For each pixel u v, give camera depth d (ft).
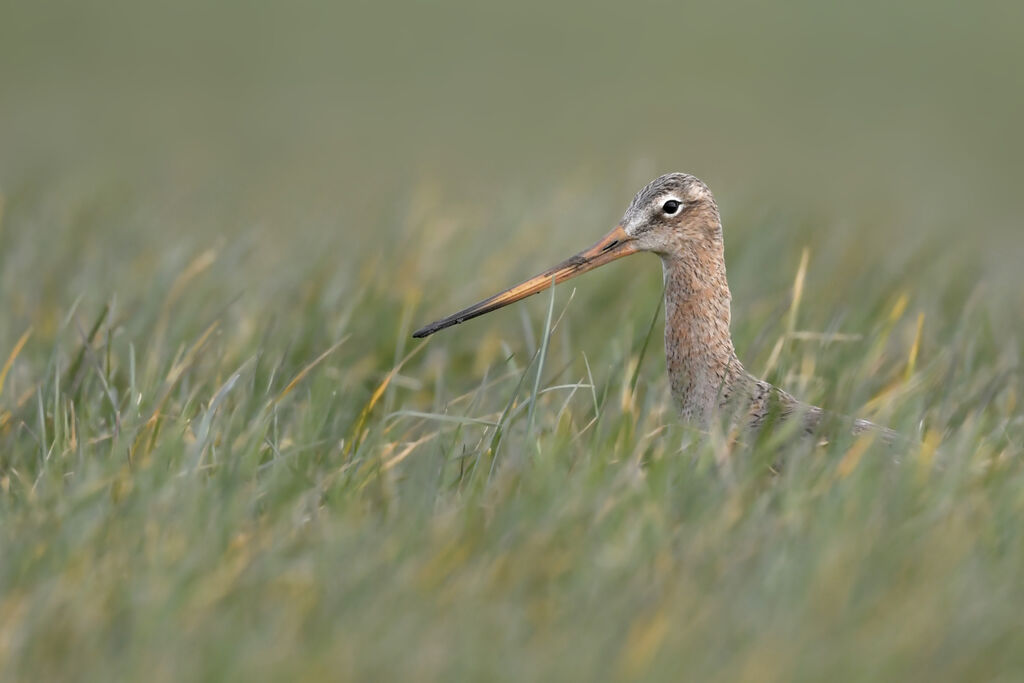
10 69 124.06
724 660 24.18
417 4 152.25
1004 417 35.32
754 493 29.40
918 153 108.88
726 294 36.29
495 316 44.70
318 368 38.93
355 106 117.50
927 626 24.41
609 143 106.63
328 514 29.04
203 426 31.65
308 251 50.14
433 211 53.52
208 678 23.22
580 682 23.48
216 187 73.77
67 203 54.75
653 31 144.36
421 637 24.41
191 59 130.62
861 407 35.73
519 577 26.22
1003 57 137.59
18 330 41.45
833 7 152.46
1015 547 27.25
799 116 118.11
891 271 47.85
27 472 32.58
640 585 25.86
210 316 42.88
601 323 43.93
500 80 127.24
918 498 28.73
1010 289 51.29
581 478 29.48
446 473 31.27
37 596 25.16
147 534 27.20
